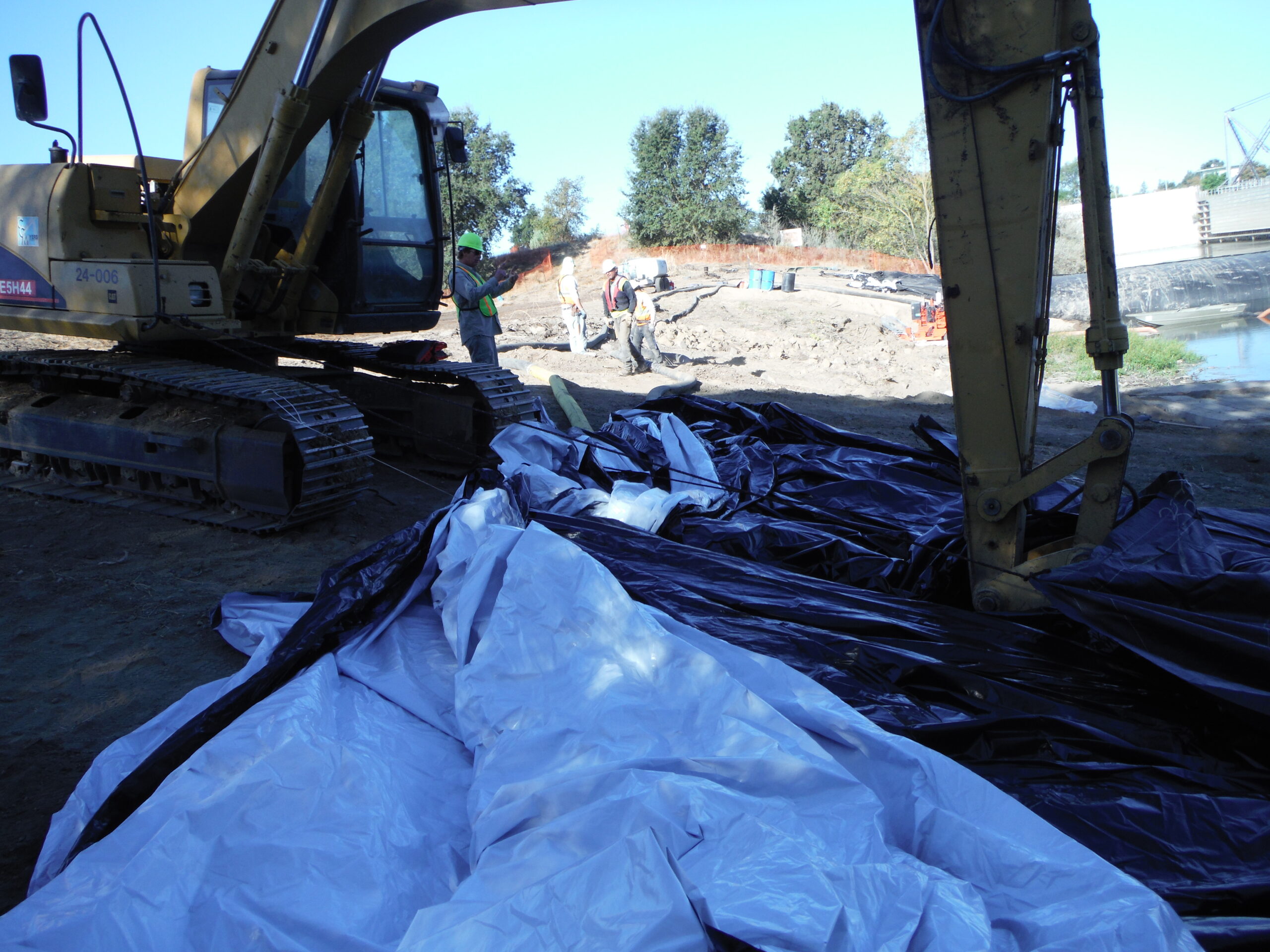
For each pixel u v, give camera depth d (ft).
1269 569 9.78
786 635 10.34
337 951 6.29
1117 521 11.39
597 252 124.57
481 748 8.68
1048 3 9.46
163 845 6.94
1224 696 8.35
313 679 9.29
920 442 29.53
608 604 9.35
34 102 18.03
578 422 30.91
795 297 76.64
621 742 7.90
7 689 12.24
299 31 18.03
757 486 17.11
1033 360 10.58
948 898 6.09
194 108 21.35
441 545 11.91
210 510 19.93
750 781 7.27
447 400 24.07
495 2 14.79
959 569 12.75
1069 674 9.59
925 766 7.62
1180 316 67.62
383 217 23.21
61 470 22.03
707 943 5.44
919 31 10.03
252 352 23.65
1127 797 7.82
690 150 131.03
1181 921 6.12
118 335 18.90
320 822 7.30
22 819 9.54
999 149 9.96
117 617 14.62
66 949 6.19
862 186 117.91
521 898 5.92
